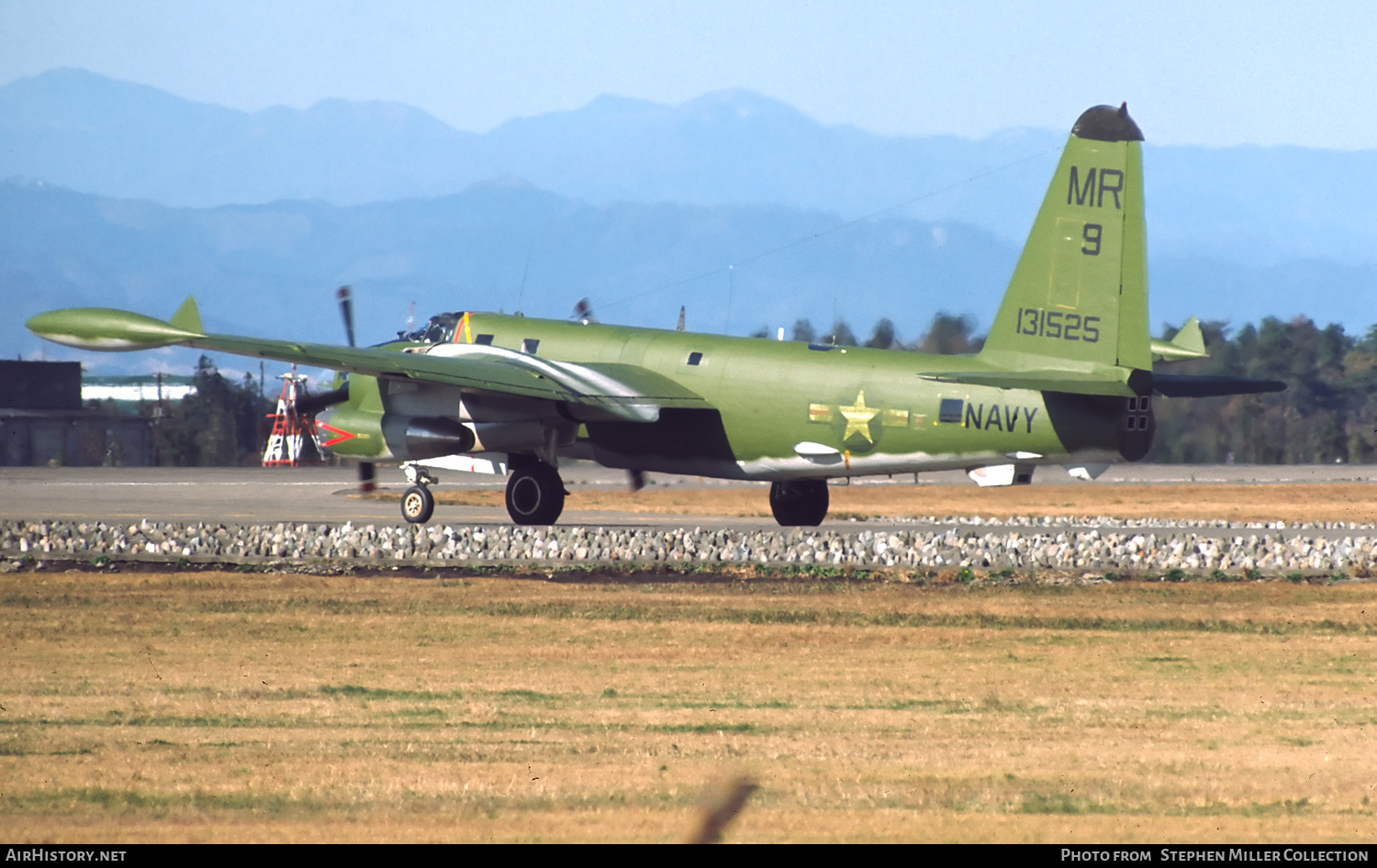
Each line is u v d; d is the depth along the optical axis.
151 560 88.81
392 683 52.88
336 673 54.69
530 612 70.25
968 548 90.06
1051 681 53.88
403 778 38.78
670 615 69.44
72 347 103.12
